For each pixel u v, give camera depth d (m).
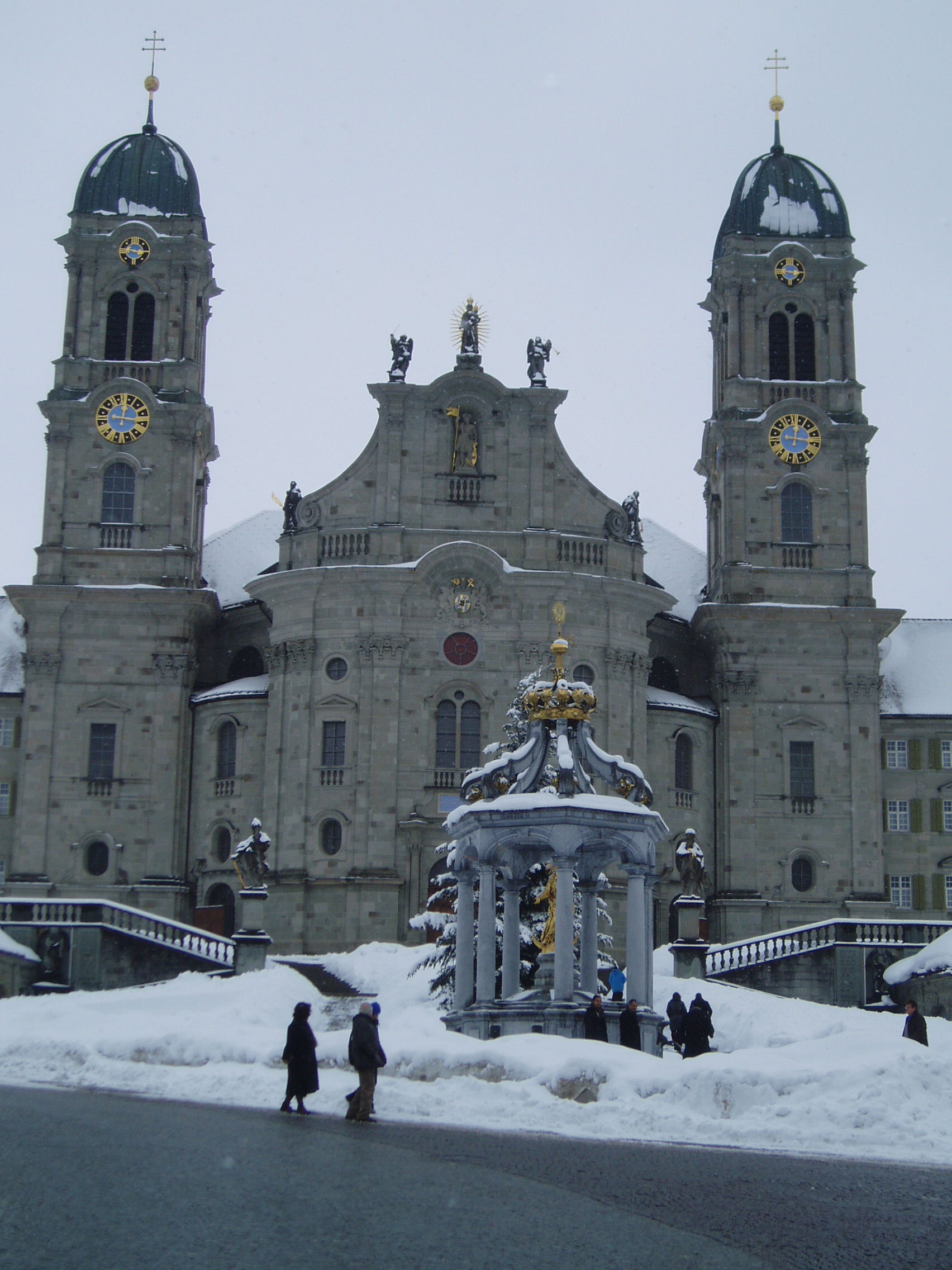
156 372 90.62
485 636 84.38
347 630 84.19
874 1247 19.81
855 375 92.56
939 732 92.81
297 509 86.75
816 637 89.12
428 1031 38.62
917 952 69.94
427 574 83.94
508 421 86.75
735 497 90.69
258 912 69.19
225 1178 22.91
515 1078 34.00
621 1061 33.56
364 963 71.75
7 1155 24.64
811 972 70.44
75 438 89.69
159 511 89.31
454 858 44.97
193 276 91.88
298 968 72.88
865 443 91.56
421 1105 32.44
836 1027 49.12
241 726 86.38
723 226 95.31
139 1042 42.16
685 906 68.88
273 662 85.31
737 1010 59.62
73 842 85.75
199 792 87.12
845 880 87.00
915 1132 29.67
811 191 94.81
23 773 86.25
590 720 84.44
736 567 89.75
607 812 41.09
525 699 43.28
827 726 88.44
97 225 92.06
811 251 93.38
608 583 85.06
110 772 86.62
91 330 91.19
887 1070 31.70
